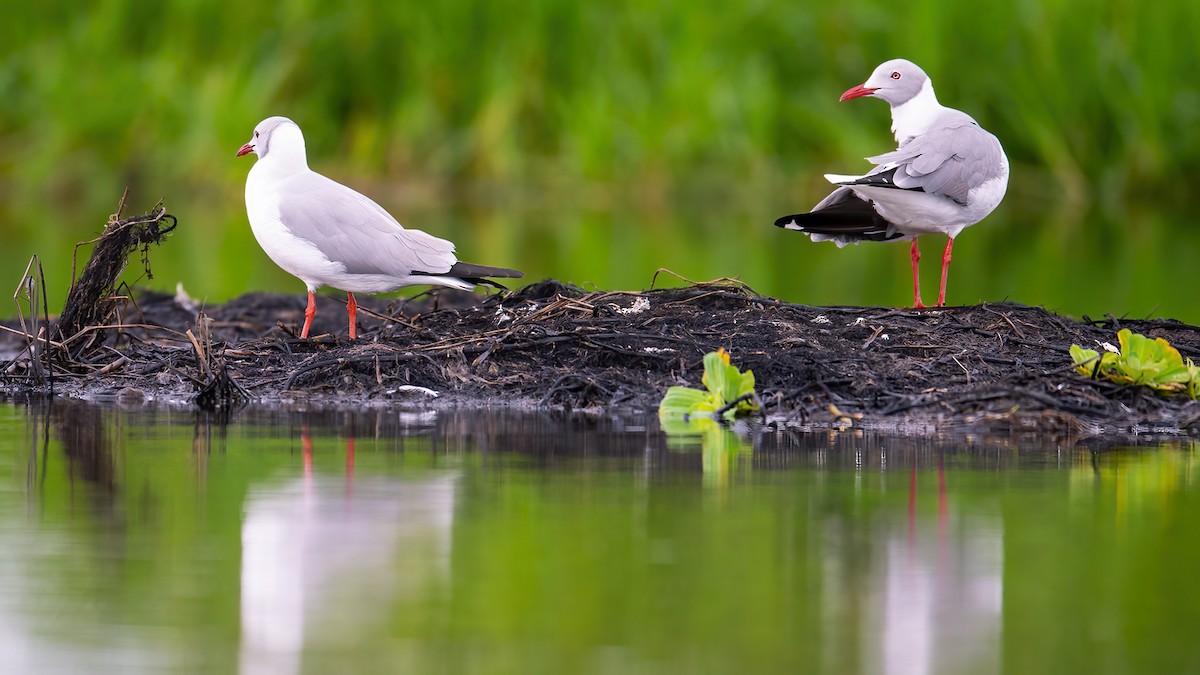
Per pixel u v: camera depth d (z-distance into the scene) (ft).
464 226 86.07
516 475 30.30
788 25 106.32
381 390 40.29
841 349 41.16
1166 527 26.45
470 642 20.75
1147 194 107.45
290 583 23.03
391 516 26.91
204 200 101.76
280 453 32.42
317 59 105.40
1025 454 32.94
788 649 20.62
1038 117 105.70
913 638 21.04
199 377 40.96
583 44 106.11
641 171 104.83
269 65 105.40
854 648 20.66
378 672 19.69
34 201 100.99
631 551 24.81
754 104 104.73
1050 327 43.47
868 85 48.16
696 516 27.07
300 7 105.60
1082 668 20.13
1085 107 107.04
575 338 41.78
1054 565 24.26
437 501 28.04
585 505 27.81
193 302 56.29
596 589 22.89
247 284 66.85
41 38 108.88
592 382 39.50
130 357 44.21
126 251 45.27
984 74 105.50
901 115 48.01
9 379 42.37
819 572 23.81
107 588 22.91
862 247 85.20
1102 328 44.60
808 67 107.14
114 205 98.63
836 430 35.83
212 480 29.68
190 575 23.50
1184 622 21.70
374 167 104.83
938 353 40.88
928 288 65.21
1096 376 38.47
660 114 105.40
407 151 104.73
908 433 35.53
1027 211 102.17
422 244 43.86
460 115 106.52
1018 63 105.60
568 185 104.99
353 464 31.32
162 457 32.01
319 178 44.16
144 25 108.78
